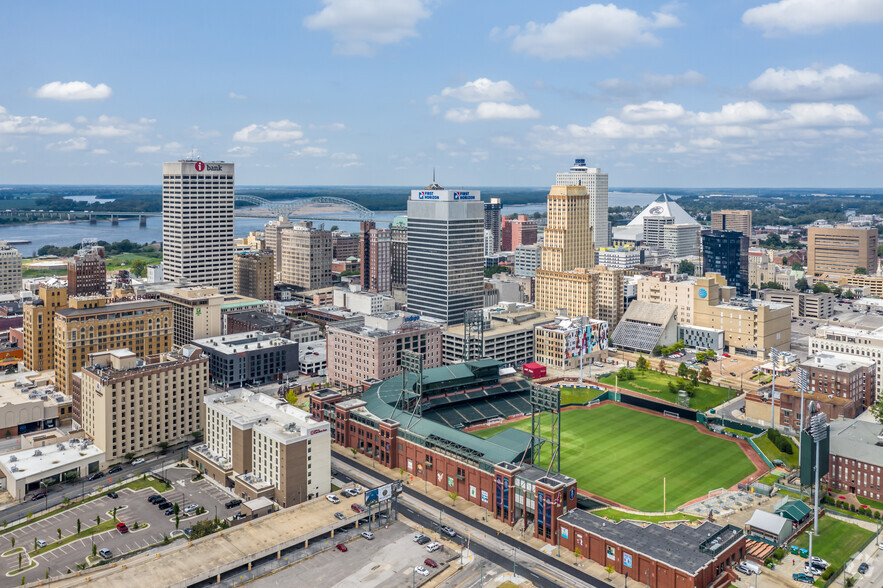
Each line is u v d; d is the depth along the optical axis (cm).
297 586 19150
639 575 19600
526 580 19675
